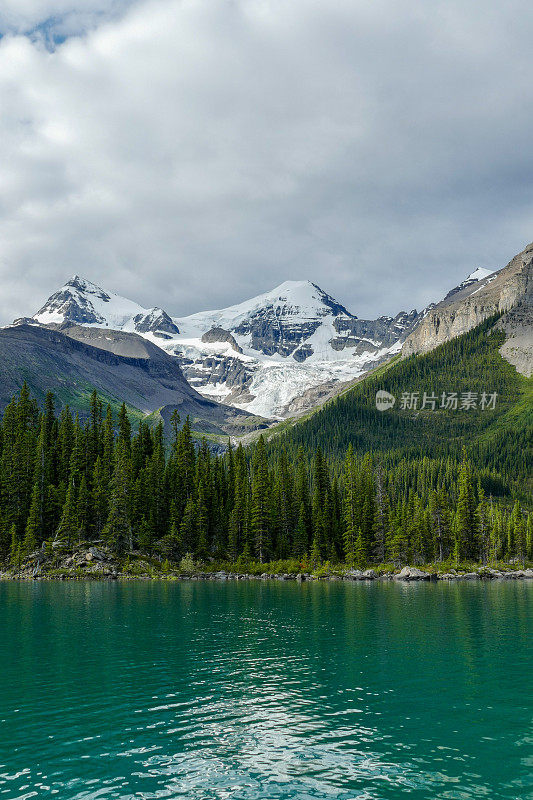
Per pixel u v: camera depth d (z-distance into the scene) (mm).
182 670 43781
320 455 181750
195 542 154500
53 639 55625
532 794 24766
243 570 149625
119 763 27547
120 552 142875
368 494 171250
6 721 32812
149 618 69562
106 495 149000
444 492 180125
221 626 63844
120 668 44188
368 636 58062
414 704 35844
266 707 35219
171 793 24797
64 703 35875
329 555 165125
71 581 127312
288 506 175000
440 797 24516
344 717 33594
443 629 62531
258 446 184500
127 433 178500
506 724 32562
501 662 46719
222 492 177000
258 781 25781
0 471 153375
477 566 168125
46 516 151000
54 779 25984
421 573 147125
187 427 172375
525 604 86312
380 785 25484
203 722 32656
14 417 174000
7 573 136000
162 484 160250
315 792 24906
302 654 49438
